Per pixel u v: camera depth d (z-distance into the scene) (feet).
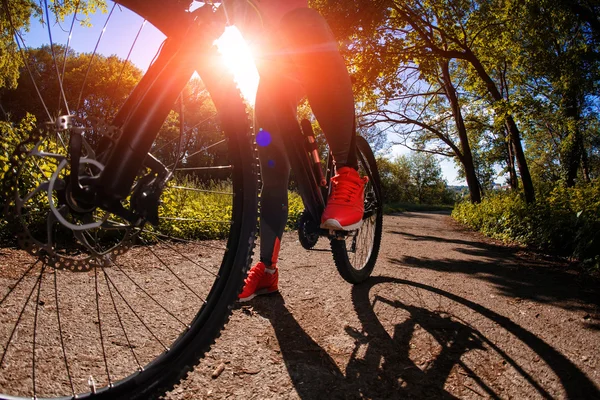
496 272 12.80
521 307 8.66
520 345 6.47
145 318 6.45
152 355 5.26
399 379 5.17
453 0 37.06
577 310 8.74
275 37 5.40
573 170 60.75
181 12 3.59
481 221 33.88
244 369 5.17
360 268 9.64
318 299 8.19
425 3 37.91
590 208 17.83
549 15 28.58
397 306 8.04
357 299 8.34
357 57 33.37
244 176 4.03
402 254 15.38
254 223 4.08
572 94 39.11
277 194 7.41
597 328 7.58
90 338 5.61
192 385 4.70
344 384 4.97
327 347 5.97
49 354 5.08
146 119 3.32
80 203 3.22
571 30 31.65
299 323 6.83
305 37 5.20
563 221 18.70
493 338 6.69
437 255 15.88
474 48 42.16
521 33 34.53
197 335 3.86
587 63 31.68
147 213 3.54
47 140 4.12
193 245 12.99
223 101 3.96
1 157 8.71
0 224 10.37
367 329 6.75
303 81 5.56
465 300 8.87
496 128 39.60
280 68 5.70
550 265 14.96
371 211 9.37
